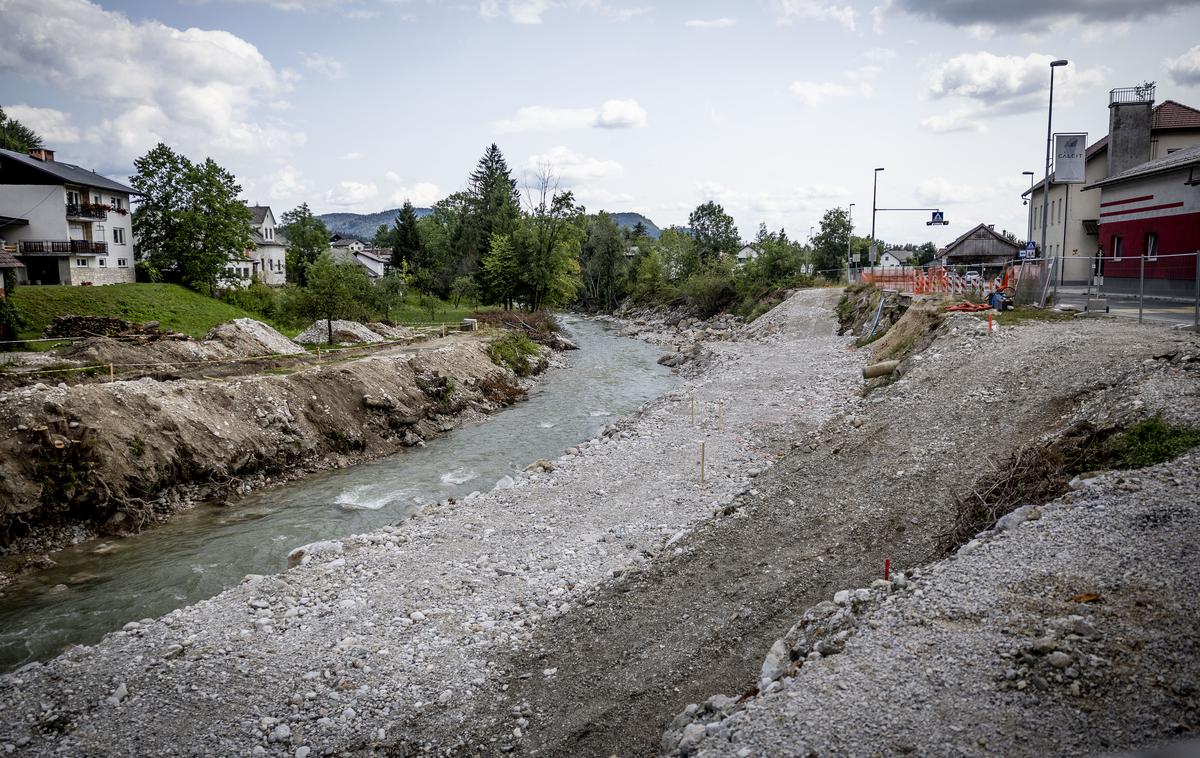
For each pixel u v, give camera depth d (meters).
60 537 18.05
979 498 11.72
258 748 9.11
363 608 12.91
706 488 18.64
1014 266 31.94
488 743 8.98
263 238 85.31
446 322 62.19
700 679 9.52
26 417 18.98
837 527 13.59
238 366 30.50
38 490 18.08
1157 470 10.56
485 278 75.44
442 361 36.97
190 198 55.69
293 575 14.43
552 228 73.00
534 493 19.28
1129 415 12.35
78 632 13.52
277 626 12.30
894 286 45.84
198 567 16.44
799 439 22.69
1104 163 39.94
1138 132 38.16
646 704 9.21
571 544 15.60
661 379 43.91
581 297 110.12
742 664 9.68
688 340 62.56
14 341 30.28
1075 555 8.90
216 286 56.47
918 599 8.80
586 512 17.56
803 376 32.75
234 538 18.23
